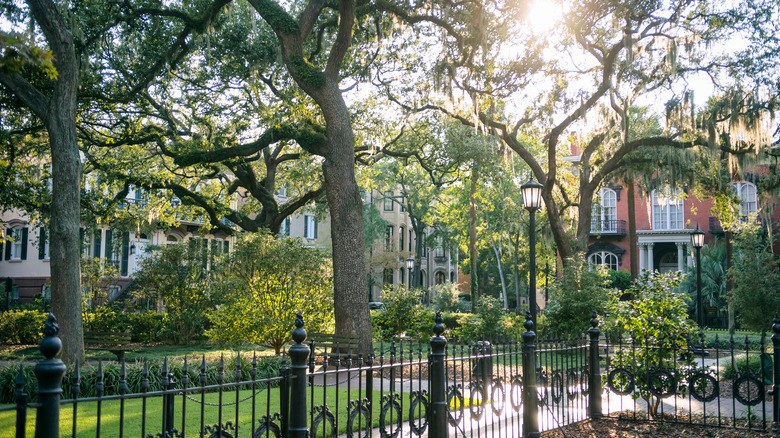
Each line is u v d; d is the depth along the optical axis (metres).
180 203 29.48
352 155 16.77
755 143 20.28
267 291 16.58
